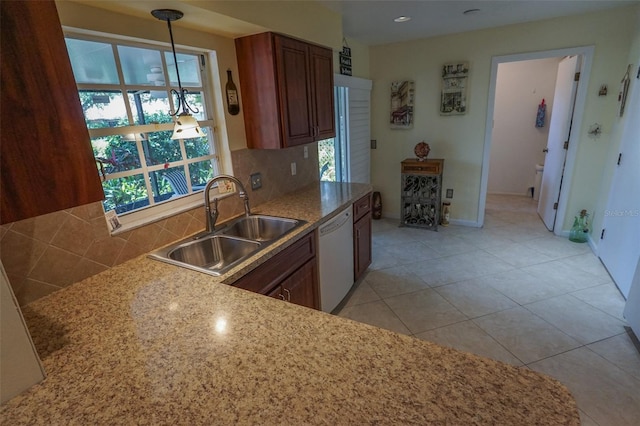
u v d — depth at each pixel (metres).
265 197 2.49
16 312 0.78
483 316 2.39
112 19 1.46
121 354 0.93
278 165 2.60
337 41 2.74
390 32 3.53
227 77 2.09
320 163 3.84
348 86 3.71
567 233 3.73
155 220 1.69
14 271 1.20
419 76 4.04
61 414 0.74
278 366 0.84
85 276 1.41
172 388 0.79
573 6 2.88
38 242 1.25
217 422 0.69
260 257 1.55
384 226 4.41
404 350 0.88
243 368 0.84
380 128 4.47
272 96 2.10
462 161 4.10
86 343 0.98
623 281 2.55
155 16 1.52
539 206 4.54
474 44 3.67
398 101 4.22
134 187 1.69
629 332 2.13
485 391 0.73
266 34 2.00
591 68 3.23
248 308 1.12
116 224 1.54
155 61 1.73
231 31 1.94
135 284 1.34
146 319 1.09
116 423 0.71
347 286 2.60
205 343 0.95
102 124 1.53
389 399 0.72
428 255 3.44
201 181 2.08
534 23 3.35
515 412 0.67
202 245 1.84
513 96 5.29
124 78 1.60
